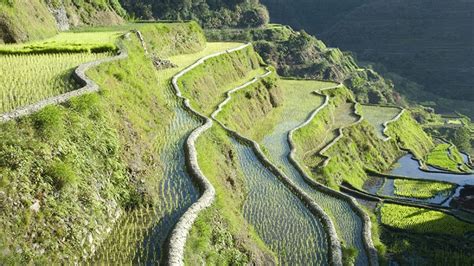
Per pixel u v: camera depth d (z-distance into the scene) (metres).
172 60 56.34
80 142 20.47
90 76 27.52
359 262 28.83
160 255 18.14
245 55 73.88
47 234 15.91
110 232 19.44
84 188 18.84
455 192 53.25
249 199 31.27
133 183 22.80
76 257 16.61
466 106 165.12
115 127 24.27
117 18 70.88
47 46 34.25
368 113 90.06
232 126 47.72
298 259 24.95
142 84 34.53
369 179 57.72
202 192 24.23
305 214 30.02
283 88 79.94
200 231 20.50
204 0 137.62
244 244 22.89
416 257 33.69
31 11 42.97
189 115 37.84
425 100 167.12
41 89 24.52
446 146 95.00
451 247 36.16
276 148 48.12
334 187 45.75
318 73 133.38
